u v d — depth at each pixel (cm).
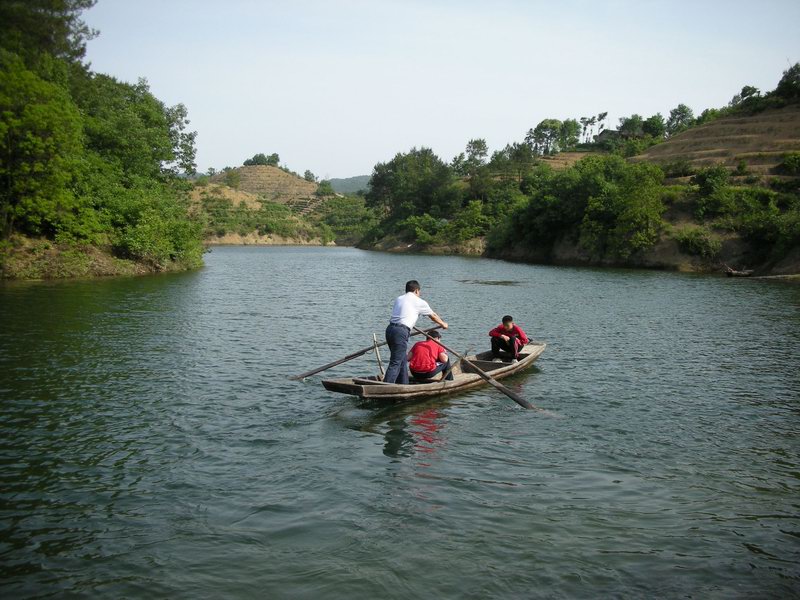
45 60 3400
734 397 967
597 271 4425
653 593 437
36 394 921
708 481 636
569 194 5925
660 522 544
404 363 953
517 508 566
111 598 423
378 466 668
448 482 625
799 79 7675
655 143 9562
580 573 460
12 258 2788
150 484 611
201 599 423
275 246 11794
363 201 18050
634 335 1559
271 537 508
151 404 883
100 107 3812
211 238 12188
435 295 2594
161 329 1521
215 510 557
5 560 469
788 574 465
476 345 1444
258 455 695
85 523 529
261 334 1495
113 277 3053
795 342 1462
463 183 11044
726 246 4481
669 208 5059
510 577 453
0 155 2777
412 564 469
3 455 678
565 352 1332
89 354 1205
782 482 636
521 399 896
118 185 3481
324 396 950
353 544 498
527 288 2966
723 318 1886
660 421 841
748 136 6906
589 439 764
